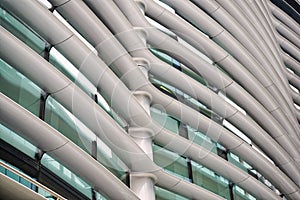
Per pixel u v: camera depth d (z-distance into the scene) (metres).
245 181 13.19
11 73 8.45
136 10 11.57
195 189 11.23
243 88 15.36
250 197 14.27
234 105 15.12
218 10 15.52
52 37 8.95
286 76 20.31
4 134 8.00
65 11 9.69
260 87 15.64
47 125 7.89
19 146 8.14
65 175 8.81
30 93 8.59
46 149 8.08
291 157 16.36
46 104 8.81
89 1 10.45
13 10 8.52
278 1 24.58
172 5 14.10
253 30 17.39
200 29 14.93
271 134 15.98
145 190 10.11
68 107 8.60
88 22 9.77
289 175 15.98
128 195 9.17
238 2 17.97
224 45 15.12
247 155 13.95
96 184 8.81
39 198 7.36
